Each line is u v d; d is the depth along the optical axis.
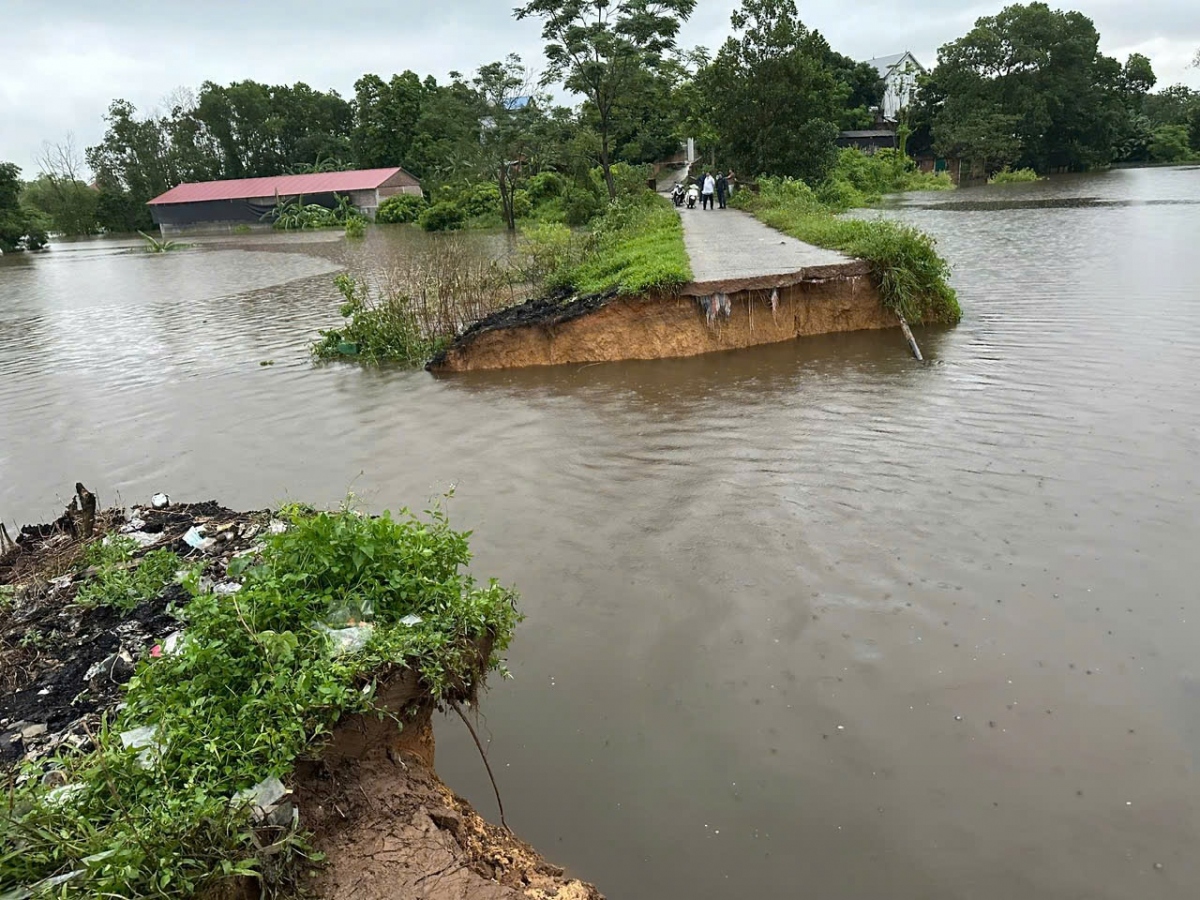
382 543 4.05
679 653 5.10
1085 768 4.03
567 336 12.46
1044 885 3.46
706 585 5.82
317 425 10.34
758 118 36.72
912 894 3.46
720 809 3.94
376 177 66.19
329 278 27.17
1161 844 3.61
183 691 3.26
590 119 39.53
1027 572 5.68
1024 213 31.91
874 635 5.12
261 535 5.50
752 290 12.51
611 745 4.39
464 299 15.15
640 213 24.19
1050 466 7.33
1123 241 21.20
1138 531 6.11
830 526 6.54
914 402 9.41
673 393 10.59
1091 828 3.71
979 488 7.01
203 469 9.05
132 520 6.33
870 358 11.53
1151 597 5.31
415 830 3.21
